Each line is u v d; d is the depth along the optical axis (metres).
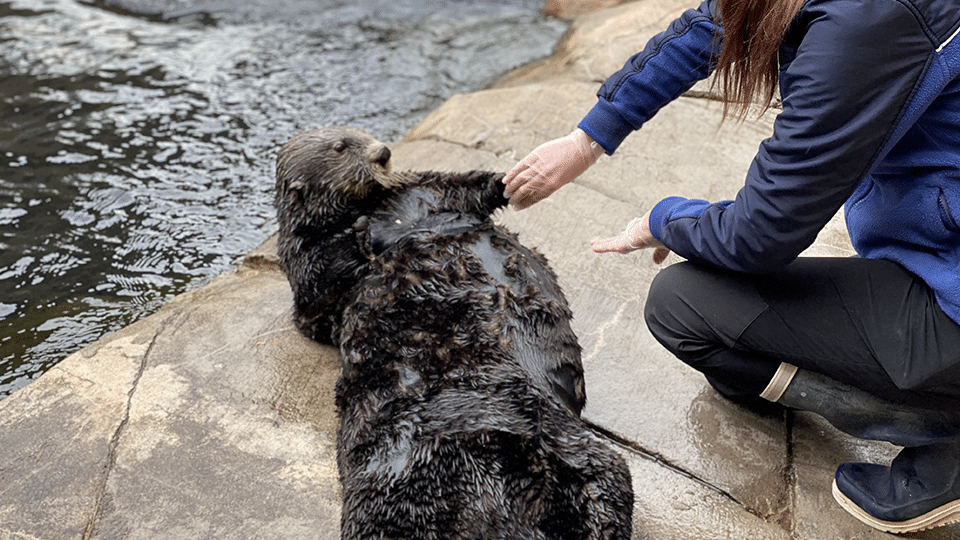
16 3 6.55
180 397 2.71
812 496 2.31
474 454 1.99
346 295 2.72
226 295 3.28
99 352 2.92
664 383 2.73
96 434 2.57
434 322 2.29
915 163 1.76
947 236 1.77
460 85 5.47
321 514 2.31
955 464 2.00
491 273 2.41
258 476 2.43
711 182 3.72
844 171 1.65
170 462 2.48
